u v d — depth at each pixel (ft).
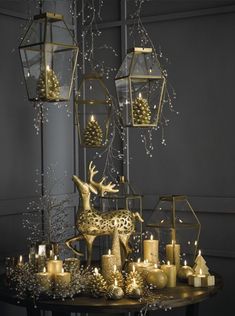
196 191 10.85
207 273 8.82
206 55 10.74
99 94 11.92
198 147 10.84
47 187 11.36
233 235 10.48
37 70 7.48
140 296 7.79
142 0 11.39
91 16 12.03
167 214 9.36
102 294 7.90
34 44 7.49
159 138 11.25
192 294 8.00
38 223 10.64
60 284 7.93
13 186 10.59
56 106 11.63
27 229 10.81
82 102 9.75
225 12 10.46
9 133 10.53
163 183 11.22
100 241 11.49
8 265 8.87
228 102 10.52
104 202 11.25
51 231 10.55
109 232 8.86
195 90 10.87
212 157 10.68
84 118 12.07
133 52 8.20
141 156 11.46
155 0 11.25
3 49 10.41
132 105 8.16
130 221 8.95
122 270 8.91
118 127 11.75
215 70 10.65
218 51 10.61
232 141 10.48
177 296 7.88
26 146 10.90
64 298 7.91
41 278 8.03
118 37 11.73
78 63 12.13
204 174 10.77
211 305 10.76
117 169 11.75
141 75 8.18
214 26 10.64
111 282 8.13
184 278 8.71
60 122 11.75
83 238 8.97
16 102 10.69
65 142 11.87
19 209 10.62
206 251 10.72
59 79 7.55
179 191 11.03
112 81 11.79
